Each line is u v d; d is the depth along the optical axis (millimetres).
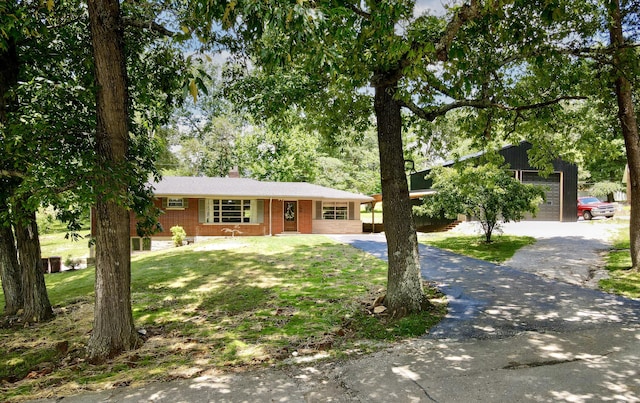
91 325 7707
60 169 5352
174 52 7398
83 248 24500
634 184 9508
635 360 4555
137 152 8289
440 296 8000
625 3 9164
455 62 6422
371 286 9352
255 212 21984
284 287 9641
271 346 5629
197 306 8445
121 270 5906
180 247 17891
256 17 3900
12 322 8203
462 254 13344
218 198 21344
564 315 6484
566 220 23062
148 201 7836
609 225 19578
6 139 5488
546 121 9977
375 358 4902
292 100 8125
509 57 7645
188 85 4945
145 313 8039
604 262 10883
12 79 7551
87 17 7820
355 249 15297
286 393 3971
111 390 4215
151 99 8805
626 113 9422
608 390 3844
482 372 4344
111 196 5074
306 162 33281
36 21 6484
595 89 9070
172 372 4734
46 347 6586
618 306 6914
